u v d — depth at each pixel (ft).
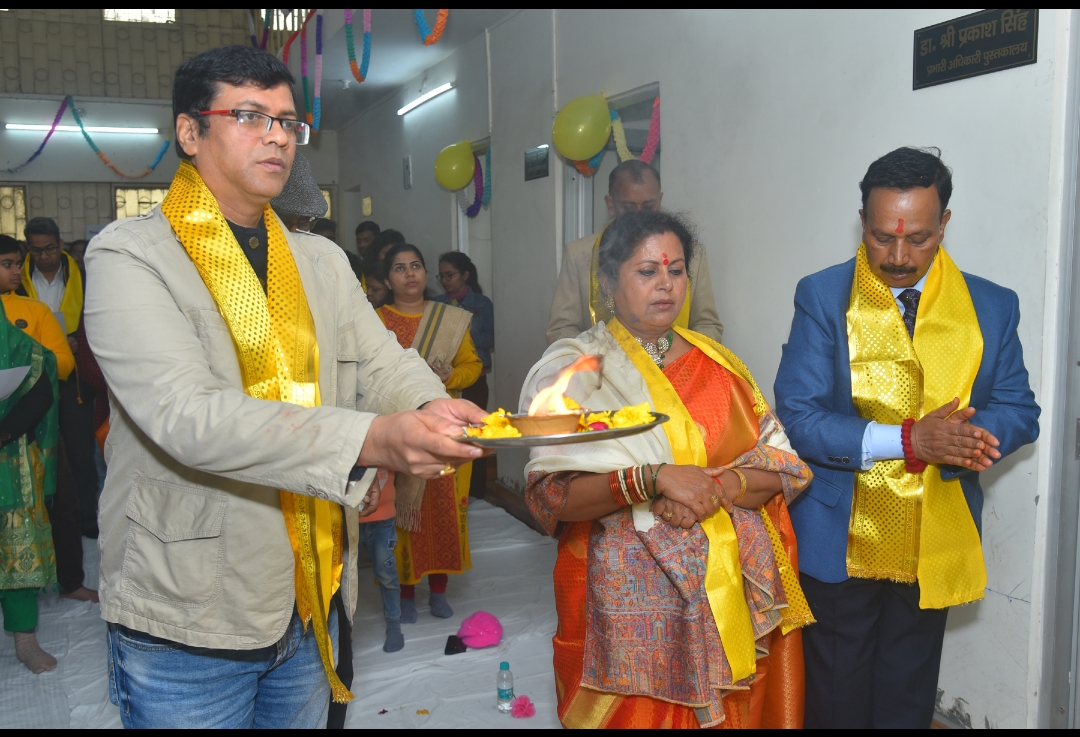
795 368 7.19
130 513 4.70
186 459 4.18
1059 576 7.86
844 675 7.01
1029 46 7.66
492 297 20.40
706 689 5.69
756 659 6.42
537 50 17.35
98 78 32.81
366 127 30.22
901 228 6.42
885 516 6.68
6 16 31.37
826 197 10.06
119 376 4.37
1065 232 7.57
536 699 9.65
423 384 5.42
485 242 22.36
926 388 6.72
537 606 12.69
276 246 5.06
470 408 4.42
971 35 8.19
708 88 12.17
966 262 8.45
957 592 6.63
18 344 10.59
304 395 4.90
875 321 6.84
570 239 16.96
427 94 23.36
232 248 4.73
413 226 25.98
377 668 10.56
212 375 4.53
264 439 4.03
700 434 6.16
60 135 32.35
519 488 19.24
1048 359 7.74
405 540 11.81
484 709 9.42
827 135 10.00
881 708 7.09
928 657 7.00
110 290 4.45
